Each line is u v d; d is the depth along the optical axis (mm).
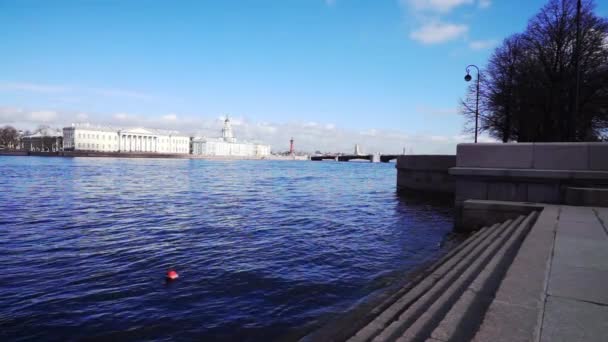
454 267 7156
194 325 6340
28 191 30469
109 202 23984
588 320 3564
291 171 87375
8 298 7484
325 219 18109
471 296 4355
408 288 7352
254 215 19109
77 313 6805
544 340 3180
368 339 4242
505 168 13586
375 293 7801
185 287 8203
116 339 5867
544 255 5832
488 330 3357
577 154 12492
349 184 45344
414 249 11961
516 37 34938
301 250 11703
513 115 34406
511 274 4887
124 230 14703
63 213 19094
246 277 8906
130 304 7238
